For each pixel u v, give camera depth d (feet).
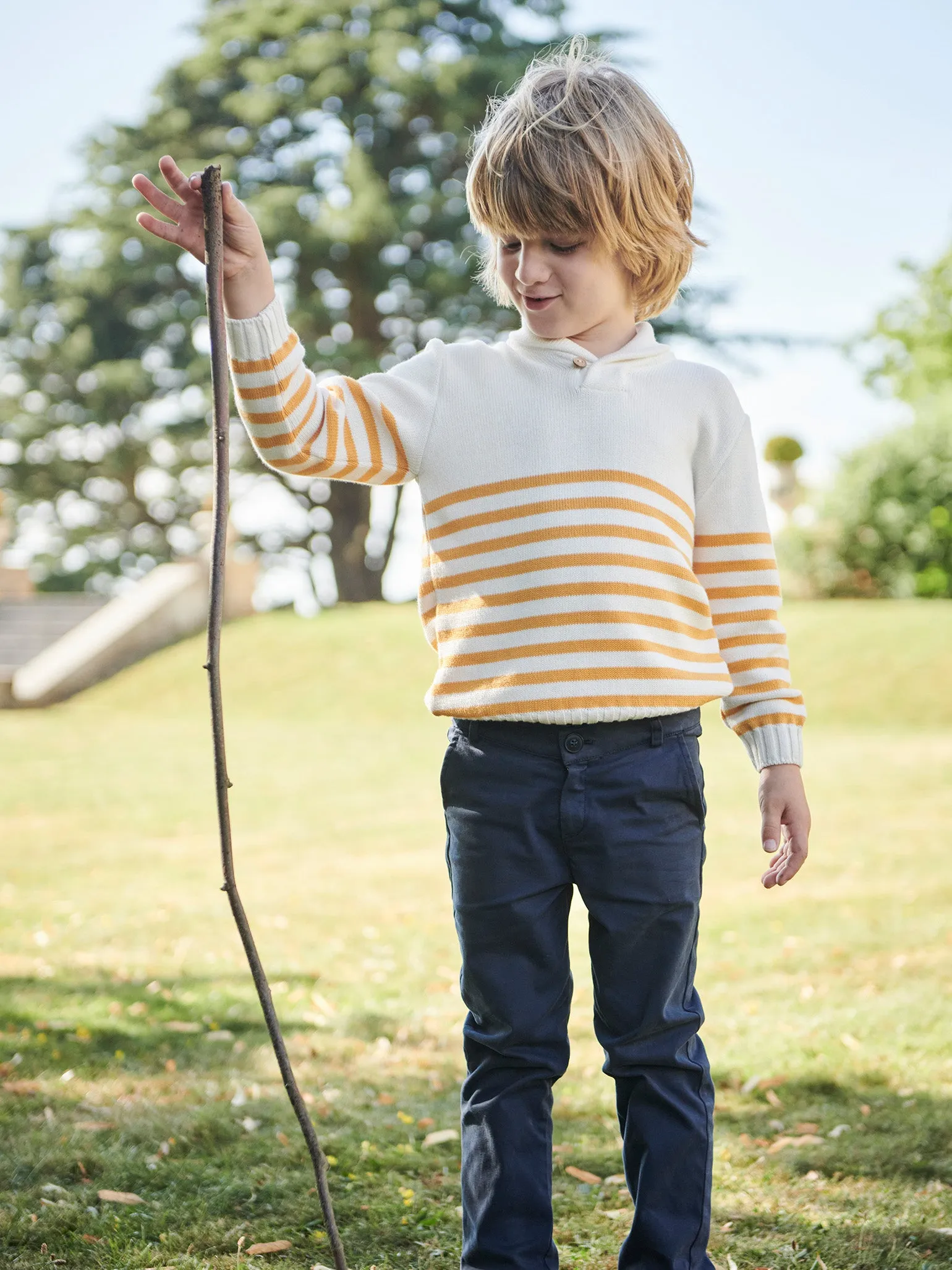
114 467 83.05
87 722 43.29
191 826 25.39
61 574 89.92
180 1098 9.96
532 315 6.15
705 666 6.18
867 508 58.80
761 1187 8.16
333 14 72.64
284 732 39.55
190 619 55.16
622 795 5.82
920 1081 10.07
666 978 5.94
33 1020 12.16
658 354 6.35
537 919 5.94
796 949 14.92
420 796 28.73
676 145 6.23
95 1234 7.36
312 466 5.90
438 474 6.16
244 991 13.64
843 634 44.52
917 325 89.61
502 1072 6.07
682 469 6.30
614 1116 9.75
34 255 79.87
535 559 5.87
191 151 74.54
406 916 17.66
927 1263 6.98
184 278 77.71
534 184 5.81
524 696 5.78
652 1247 5.91
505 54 71.05
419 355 6.41
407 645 48.39
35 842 23.76
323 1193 5.33
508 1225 5.95
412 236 74.02
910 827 23.21
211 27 74.54
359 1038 11.96
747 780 28.99
